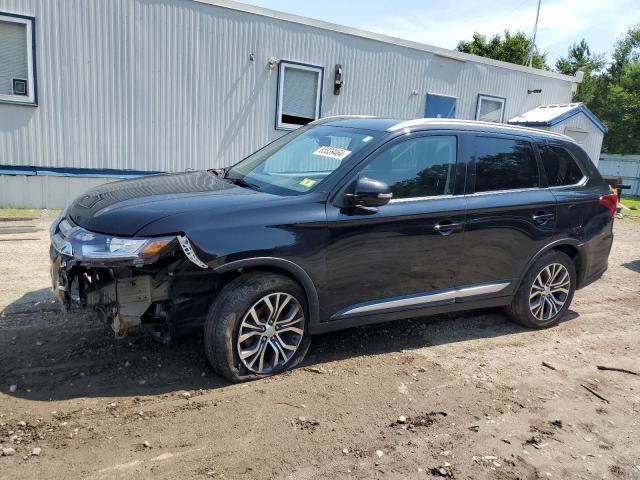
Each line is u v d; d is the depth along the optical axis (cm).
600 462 309
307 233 363
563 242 499
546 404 370
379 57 1273
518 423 343
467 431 329
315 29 1169
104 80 982
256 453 290
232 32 1079
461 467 293
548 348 470
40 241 704
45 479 256
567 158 520
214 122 1102
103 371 362
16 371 351
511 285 479
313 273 370
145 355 387
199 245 328
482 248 448
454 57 1400
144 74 1013
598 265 541
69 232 343
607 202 536
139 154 1041
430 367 412
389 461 293
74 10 932
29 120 938
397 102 1334
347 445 304
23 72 922
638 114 3684
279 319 369
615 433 341
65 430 295
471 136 450
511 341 478
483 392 380
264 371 368
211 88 1084
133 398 333
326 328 390
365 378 385
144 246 318
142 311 337
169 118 1055
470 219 436
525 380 404
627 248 967
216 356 347
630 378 423
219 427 311
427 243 416
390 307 413
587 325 537
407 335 472
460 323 512
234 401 339
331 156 410
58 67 939
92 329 421
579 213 508
